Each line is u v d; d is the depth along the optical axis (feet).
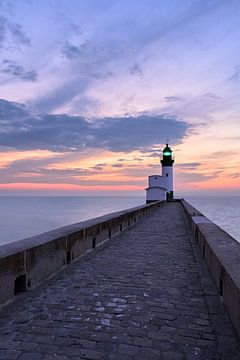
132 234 42.91
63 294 17.40
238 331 12.25
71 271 22.41
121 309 15.37
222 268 16.12
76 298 16.79
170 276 21.42
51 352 11.36
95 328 13.28
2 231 186.29
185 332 13.04
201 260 25.40
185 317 14.52
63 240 22.65
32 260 17.87
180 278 20.95
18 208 498.69
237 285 12.50
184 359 11.08
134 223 56.70
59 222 245.24
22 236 165.17
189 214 51.88
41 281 18.99
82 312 14.93
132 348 11.73
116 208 482.28
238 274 13.92
